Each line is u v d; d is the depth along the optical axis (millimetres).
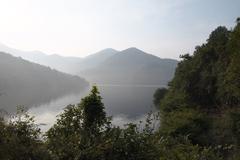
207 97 67375
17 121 7285
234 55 43031
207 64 73062
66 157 7344
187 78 74000
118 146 7723
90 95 9625
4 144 6613
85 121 9195
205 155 9594
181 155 8844
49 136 8164
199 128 34656
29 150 6742
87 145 7758
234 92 46156
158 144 8648
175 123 35031
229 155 16828
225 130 33375
